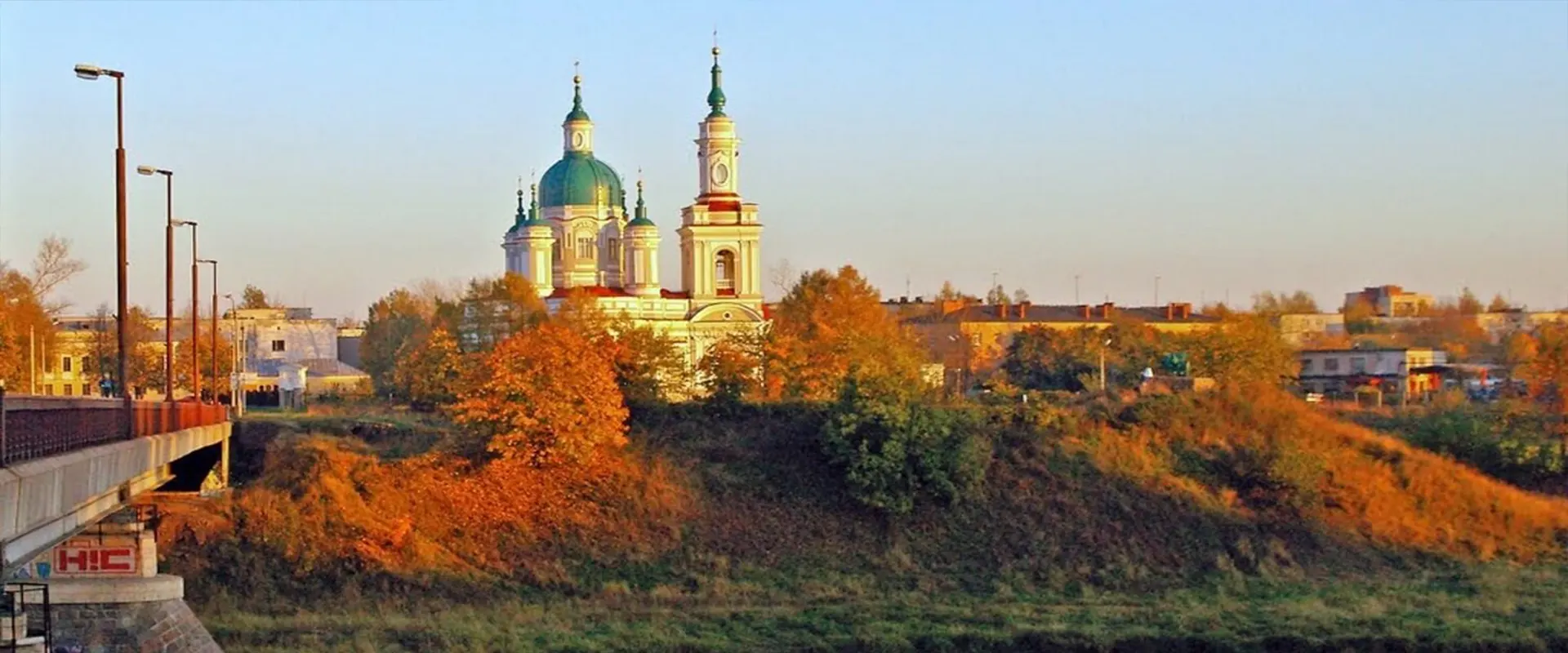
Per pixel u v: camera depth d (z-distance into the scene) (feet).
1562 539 346.95
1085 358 588.09
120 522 233.14
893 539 336.70
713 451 362.33
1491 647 279.69
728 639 287.07
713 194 619.26
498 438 344.90
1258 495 351.67
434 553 321.11
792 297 458.50
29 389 482.69
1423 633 285.43
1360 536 342.03
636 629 292.61
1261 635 285.64
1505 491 363.76
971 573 327.47
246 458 351.46
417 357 489.67
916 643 284.61
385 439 365.40
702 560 329.11
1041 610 305.53
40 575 230.68
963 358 640.99
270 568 309.22
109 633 228.84
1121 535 337.72
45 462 134.51
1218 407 380.78
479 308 505.66
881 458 345.31
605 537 332.60
